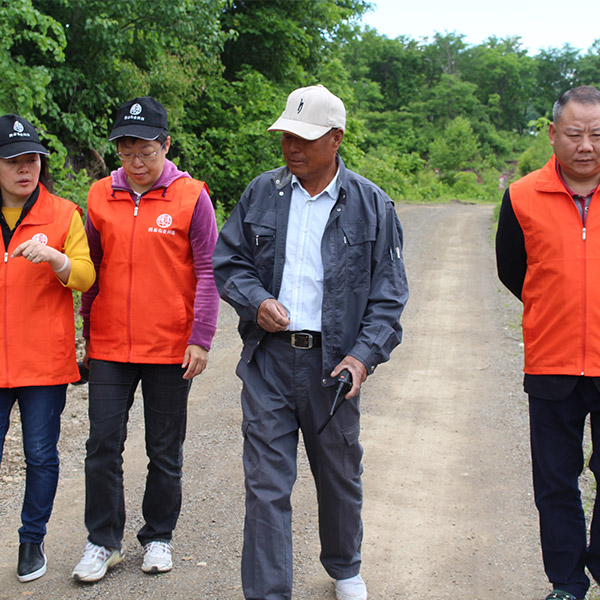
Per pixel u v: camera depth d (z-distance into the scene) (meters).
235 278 2.70
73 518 3.67
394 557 3.37
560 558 2.85
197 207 3.02
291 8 18.67
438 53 101.88
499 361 7.03
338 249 2.65
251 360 2.75
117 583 3.05
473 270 12.96
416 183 49.28
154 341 3.00
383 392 6.02
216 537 3.50
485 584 3.15
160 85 12.56
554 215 2.71
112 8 10.45
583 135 2.56
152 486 3.13
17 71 8.49
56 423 3.06
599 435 2.75
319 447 2.74
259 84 16.67
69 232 2.99
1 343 2.94
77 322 7.18
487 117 89.81
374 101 85.19
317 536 3.54
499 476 4.34
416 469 4.43
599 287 2.66
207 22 12.48
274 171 2.81
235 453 4.62
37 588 3.00
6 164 2.87
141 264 3.00
